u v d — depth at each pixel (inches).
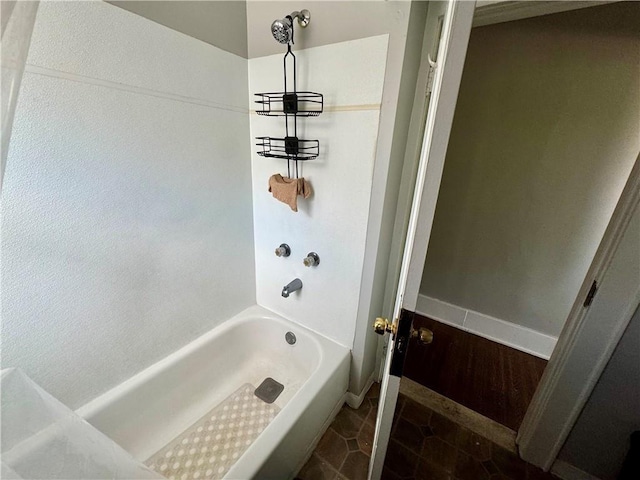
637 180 34.7
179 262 52.9
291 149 51.2
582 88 60.9
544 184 69.6
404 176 51.3
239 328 67.1
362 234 51.3
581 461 46.3
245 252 67.8
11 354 34.8
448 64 18.8
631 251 35.2
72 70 33.5
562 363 43.8
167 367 52.8
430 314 95.9
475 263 84.1
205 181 53.6
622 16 54.8
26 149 31.7
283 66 50.2
